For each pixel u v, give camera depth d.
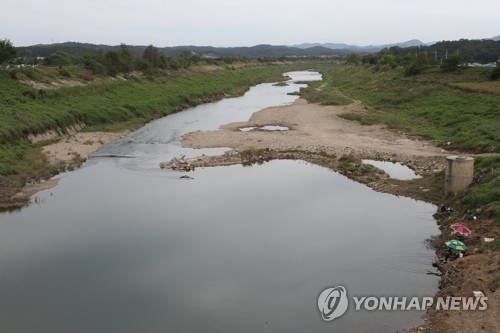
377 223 20.44
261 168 30.64
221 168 30.69
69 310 13.90
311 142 36.78
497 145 30.11
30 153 33.28
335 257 17.14
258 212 22.08
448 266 15.56
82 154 34.91
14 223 21.08
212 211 22.31
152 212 22.27
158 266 16.67
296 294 14.64
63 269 16.52
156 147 37.50
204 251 17.86
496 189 19.03
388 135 39.06
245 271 16.19
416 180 26.39
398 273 15.80
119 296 14.66
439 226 19.69
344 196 24.39
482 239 16.52
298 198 24.12
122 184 27.25
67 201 24.12
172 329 12.90
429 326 12.55
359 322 13.05
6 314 13.70
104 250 18.06
